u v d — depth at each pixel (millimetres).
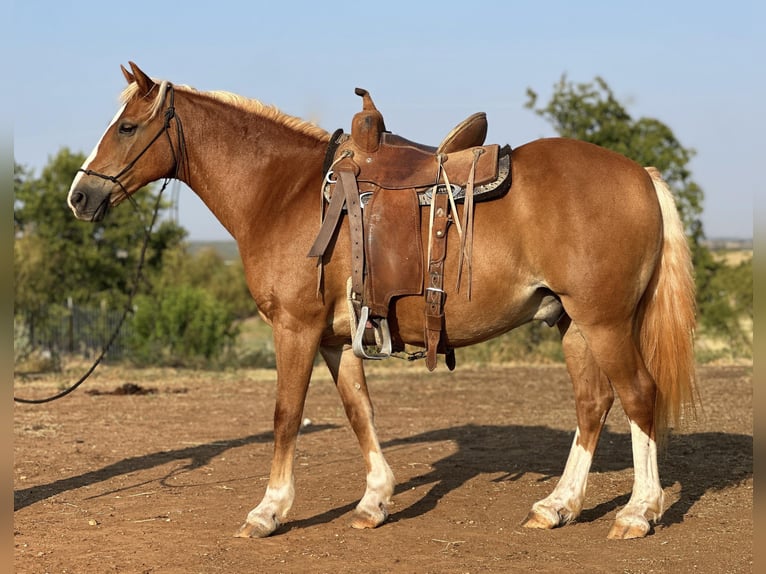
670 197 4844
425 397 11617
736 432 8195
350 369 5281
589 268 4555
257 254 5000
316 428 9023
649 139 18859
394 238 4699
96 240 24797
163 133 5246
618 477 6281
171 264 28062
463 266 4656
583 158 4719
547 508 4996
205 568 4285
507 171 4668
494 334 4891
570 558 4387
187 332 17219
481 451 7535
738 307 19062
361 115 4918
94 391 12195
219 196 5219
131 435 8594
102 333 21297
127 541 4766
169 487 6207
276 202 5039
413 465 6898
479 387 12727
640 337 4871
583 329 4676
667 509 5352
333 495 5863
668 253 4789
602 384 5086
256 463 7137
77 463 7133
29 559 4445
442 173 4754
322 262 4785
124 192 5305
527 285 4719
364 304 4719
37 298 21312
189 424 9375
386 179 4801
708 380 13055
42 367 16062
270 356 17578
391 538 4793
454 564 4309
